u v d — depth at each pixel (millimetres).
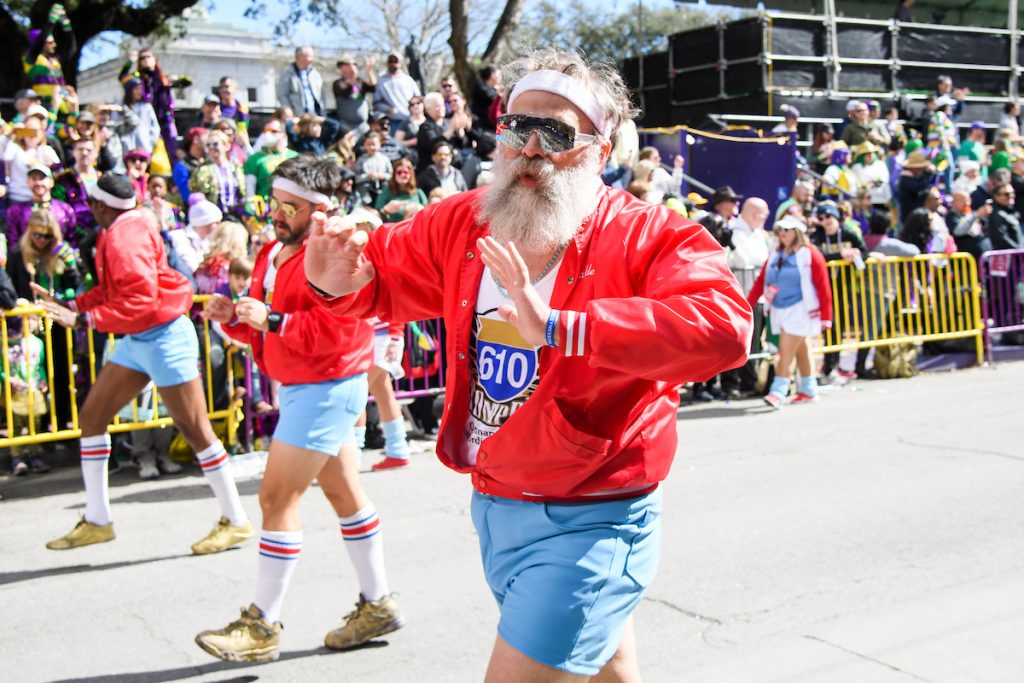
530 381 2480
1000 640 4270
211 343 7625
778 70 15281
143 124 10172
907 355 10844
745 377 9969
